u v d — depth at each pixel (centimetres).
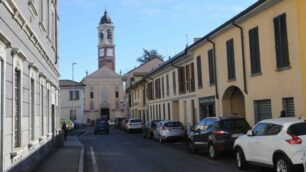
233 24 2189
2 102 986
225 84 2406
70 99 8625
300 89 1675
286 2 1756
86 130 6262
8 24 1045
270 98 1914
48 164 1716
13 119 1109
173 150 2380
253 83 2070
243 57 2159
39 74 1692
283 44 1789
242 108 2478
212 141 1786
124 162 1850
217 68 2527
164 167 1627
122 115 9500
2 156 977
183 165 1661
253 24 2048
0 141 972
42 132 1845
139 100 6053
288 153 1165
